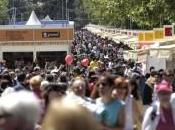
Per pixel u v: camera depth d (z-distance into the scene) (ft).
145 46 184.24
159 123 44.21
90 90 67.41
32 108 20.51
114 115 42.68
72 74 116.47
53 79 87.04
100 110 43.06
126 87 46.39
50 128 18.43
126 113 45.68
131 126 46.34
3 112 20.34
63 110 18.39
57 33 241.35
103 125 42.86
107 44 372.17
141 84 87.35
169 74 92.99
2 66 182.19
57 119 18.34
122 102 43.21
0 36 241.14
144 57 159.94
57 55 242.58
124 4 274.36
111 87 43.06
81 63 178.91
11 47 241.55
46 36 241.35
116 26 501.56
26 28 241.35
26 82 75.41
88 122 18.37
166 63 150.10
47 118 18.70
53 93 49.78
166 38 169.89
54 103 18.72
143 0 236.63
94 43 399.65
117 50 314.96
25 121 20.39
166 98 43.88
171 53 146.20
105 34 474.90
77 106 18.56
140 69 157.07
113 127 42.70
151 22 235.20
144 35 193.57
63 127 18.28
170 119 44.16
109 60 225.35
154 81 86.99
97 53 284.00
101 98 43.88
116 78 44.45
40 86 57.21
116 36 390.01
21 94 20.76
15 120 20.33
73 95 48.29
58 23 263.90
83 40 456.04
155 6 224.33
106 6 316.19
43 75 94.94
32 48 241.96
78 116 18.37
